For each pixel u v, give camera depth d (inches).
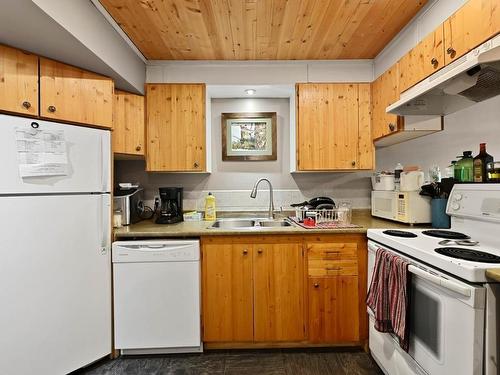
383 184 88.3
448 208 60.4
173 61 91.7
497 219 47.6
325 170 92.0
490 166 54.2
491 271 37.6
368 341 74.2
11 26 52.9
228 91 98.0
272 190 105.0
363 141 90.3
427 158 81.1
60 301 63.7
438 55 58.5
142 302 72.1
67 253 64.7
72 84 67.3
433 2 63.4
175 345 72.5
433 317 45.5
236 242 74.3
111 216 73.1
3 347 56.8
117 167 102.0
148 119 89.6
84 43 59.7
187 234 73.0
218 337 74.4
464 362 39.3
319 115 90.0
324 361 71.1
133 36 76.8
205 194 104.7
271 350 76.0
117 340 72.2
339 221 82.6
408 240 56.7
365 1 63.6
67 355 64.7
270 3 63.4
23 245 58.9
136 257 71.6
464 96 55.0
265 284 74.4
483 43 47.2
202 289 74.4
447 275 43.1
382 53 86.7
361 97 90.6
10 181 57.4
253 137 105.2
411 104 63.5
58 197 63.4
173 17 68.4
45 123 62.0
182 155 89.8
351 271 74.2
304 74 93.0
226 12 66.6
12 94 58.3
